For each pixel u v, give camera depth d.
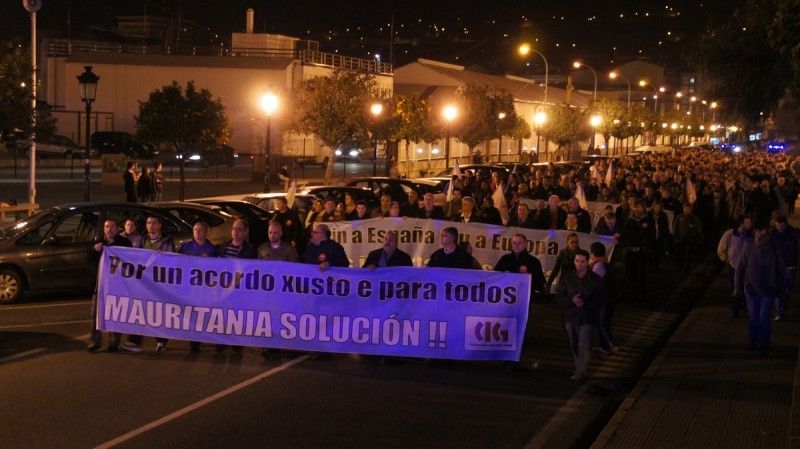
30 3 25.59
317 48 71.69
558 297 11.19
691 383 10.81
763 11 20.06
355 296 11.53
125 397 9.90
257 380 10.77
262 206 22.73
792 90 20.20
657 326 15.13
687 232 20.55
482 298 11.38
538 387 10.84
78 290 16.55
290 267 11.59
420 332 11.47
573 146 76.50
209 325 11.75
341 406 9.74
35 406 9.49
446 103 50.00
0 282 15.82
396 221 16.42
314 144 63.81
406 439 8.66
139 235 12.48
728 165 44.84
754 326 12.69
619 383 10.97
